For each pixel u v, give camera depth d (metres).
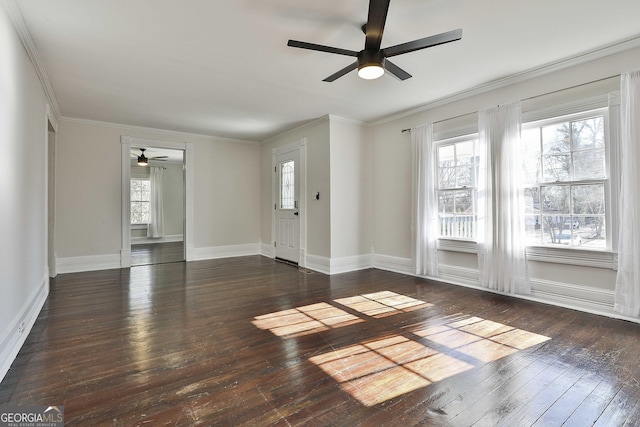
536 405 1.65
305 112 4.71
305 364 2.10
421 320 2.89
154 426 1.49
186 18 2.36
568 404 1.66
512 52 2.96
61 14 2.28
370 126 5.35
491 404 1.66
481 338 2.49
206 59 3.02
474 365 2.07
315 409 1.62
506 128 3.52
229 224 6.48
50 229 4.62
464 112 4.04
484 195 3.76
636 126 2.67
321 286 4.13
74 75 3.31
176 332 2.62
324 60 3.06
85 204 5.04
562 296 3.23
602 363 2.07
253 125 5.42
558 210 3.29
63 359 2.15
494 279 3.65
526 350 2.27
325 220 4.98
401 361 2.13
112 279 4.50
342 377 1.94
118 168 5.29
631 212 2.70
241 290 3.94
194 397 1.73
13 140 2.23
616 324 2.73
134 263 5.75
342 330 2.67
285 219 6.00
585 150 3.11
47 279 3.69
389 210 5.07
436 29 2.56
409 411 1.61
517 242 3.46
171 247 8.09
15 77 2.29
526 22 2.47
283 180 6.09
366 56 2.38
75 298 3.58
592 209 3.07
